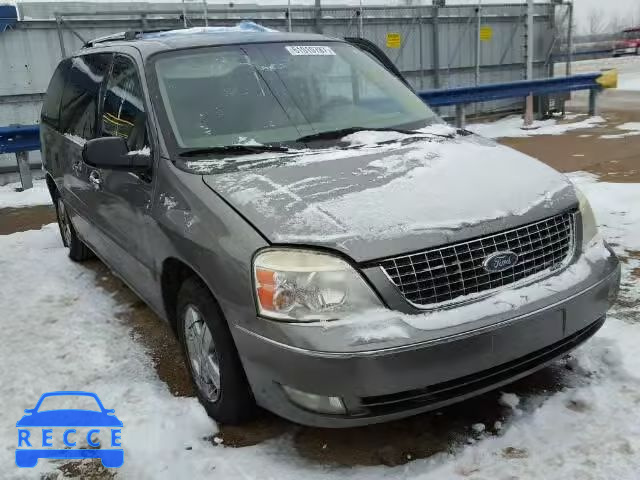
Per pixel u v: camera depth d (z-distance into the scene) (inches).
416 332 94.3
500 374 104.5
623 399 118.3
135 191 136.6
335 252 96.4
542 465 102.3
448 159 124.0
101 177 158.2
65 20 394.0
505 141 456.1
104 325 170.7
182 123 133.1
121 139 130.9
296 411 100.0
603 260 117.6
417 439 112.0
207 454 111.0
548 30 612.4
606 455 103.4
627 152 370.3
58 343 160.7
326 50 163.2
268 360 98.7
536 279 107.8
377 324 94.1
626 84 821.9
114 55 166.6
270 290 97.6
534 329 102.7
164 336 162.1
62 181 202.2
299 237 98.6
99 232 172.4
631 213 232.7
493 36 578.6
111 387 136.6
